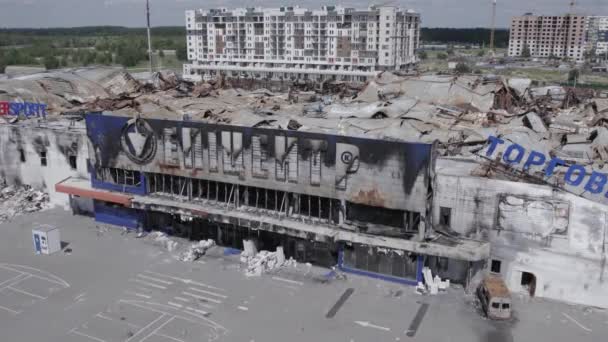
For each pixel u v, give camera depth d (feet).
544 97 329.31
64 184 211.00
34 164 228.02
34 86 311.06
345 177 157.38
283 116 235.81
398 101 258.16
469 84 277.03
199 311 143.64
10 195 228.22
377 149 150.71
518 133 202.69
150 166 191.21
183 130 180.86
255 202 178.40
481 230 152.35
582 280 144.25
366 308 144.66
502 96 271.90
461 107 261.65
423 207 149.28
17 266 170.91
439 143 192.13
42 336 132.57
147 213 198.29
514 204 146.92
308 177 163.32
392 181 151.12
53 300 149.89
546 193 143.02
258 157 169.89
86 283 159.53
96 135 198.80
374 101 276.21
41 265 171.63
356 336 131.85
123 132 192.54
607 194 138.72
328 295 151.74
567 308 144.56
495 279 146.92
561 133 217.77
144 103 270.46
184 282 159.74
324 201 165.48
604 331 133.80
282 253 171.12
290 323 137.59
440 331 133.80
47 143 220.84
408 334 132.57
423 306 145.69
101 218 208.95
